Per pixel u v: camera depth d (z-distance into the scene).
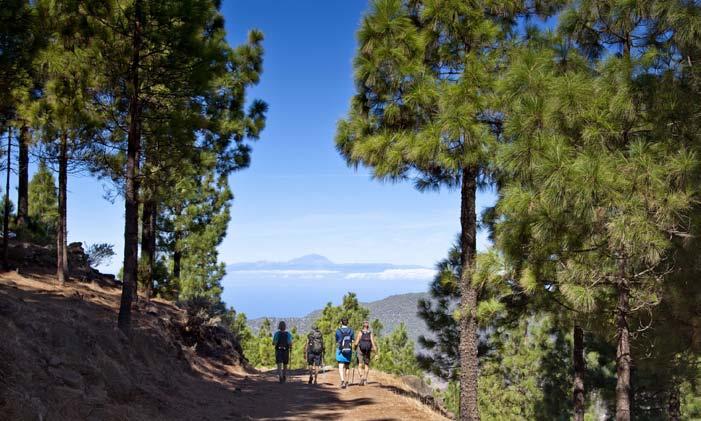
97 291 19.28
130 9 13.48
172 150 15.67
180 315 21.53
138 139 15.36
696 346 11.07
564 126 9.39
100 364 9.40
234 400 12.62
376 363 41.84
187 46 13.55
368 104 13.96
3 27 10.51
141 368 11.64
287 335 17.88
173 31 13.32
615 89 9.47
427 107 12.53
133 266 14.06
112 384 9.04
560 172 8.30
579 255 9.70
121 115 15.82
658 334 11.10
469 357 13.48
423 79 12.44
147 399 9.46
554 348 25.94
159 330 17.05
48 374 7.71
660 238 8.52
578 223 9.02
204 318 21.36
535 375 27.17
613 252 9.48
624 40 10.48
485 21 12.55
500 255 10.76
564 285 9.48
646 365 12.57
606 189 8.27
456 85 11.84
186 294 35.16
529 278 9.98
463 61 12.87
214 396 12.55
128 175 14.38
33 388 6.90
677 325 10.78
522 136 9.18
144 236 22.11
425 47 13.15
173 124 14.42
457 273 17.41
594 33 10.98
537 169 8.65
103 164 16.80
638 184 8.46
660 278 9.67
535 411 27.14
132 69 14.09
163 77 14.27
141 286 22.09
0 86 12.22
